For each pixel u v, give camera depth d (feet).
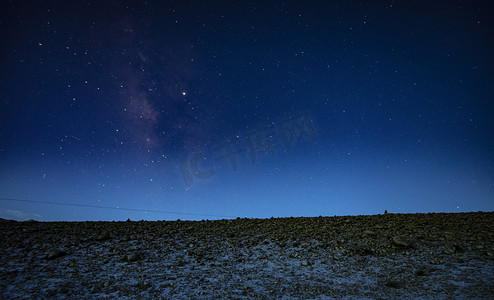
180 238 33.06
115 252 27.55
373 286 21.18
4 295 18.62
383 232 32.19
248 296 20.16
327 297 19.86
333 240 30.89
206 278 22.94
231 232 35.94
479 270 21.86
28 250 26.78
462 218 37.27
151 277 22.70
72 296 19.13
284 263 26.00
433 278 21.47
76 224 39.37
